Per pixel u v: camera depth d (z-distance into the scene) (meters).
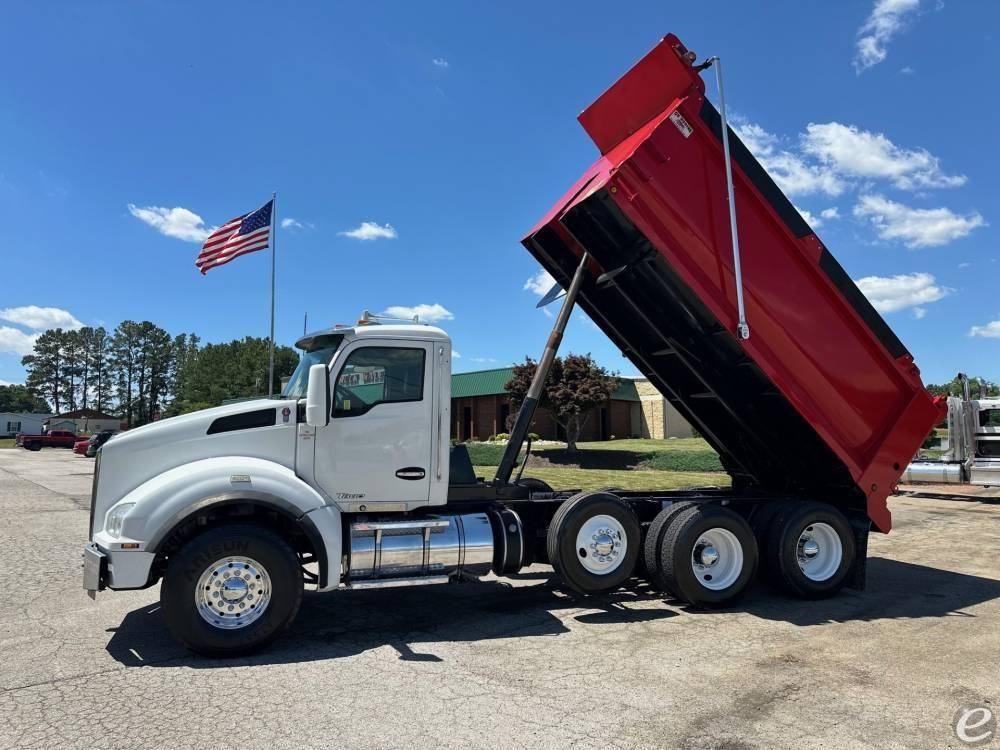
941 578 8.31
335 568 5.59
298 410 5.95
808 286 6.97
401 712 4.14
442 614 6.51
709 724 4.00
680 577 6.55
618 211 6.81
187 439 5.67
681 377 8.60
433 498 6.31
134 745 3.68
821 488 8.23
